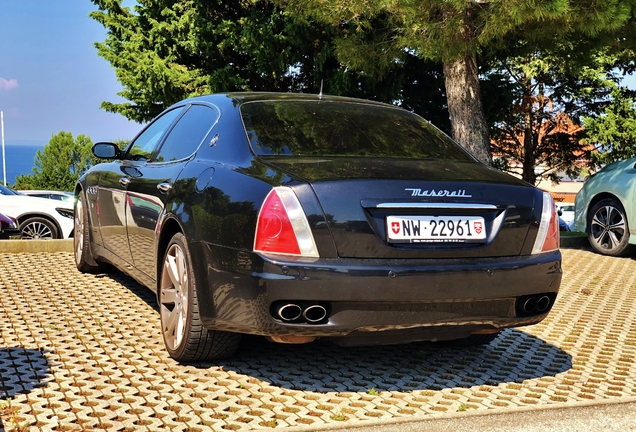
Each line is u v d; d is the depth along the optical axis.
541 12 8.85
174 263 3.97
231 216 3.44
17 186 72.94
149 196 4.48
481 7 10.02
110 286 6.02
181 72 20.05
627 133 32.44
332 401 3.45
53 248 7.91
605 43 12.06
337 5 11.36
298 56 19.03
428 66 19.66
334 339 3.46
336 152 3.89
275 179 3.41
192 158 4.20
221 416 3.16
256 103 4.31
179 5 20.47
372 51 13.04
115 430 2.94
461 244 3.51
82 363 3.86
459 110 12.26
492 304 3.57
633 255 9.78
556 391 3.77
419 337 3.58
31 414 3.07
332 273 3.21
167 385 3.54
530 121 37.31
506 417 3.23
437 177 3.59
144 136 5.44
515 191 3.71
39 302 5.35
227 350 3.85
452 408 3.42
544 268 3.67
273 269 3.22
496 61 19.17
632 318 5.76
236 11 21.09
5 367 3.73
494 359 4.41
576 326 5.42
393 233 3.36
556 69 32.84
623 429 3.14
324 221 3.28
